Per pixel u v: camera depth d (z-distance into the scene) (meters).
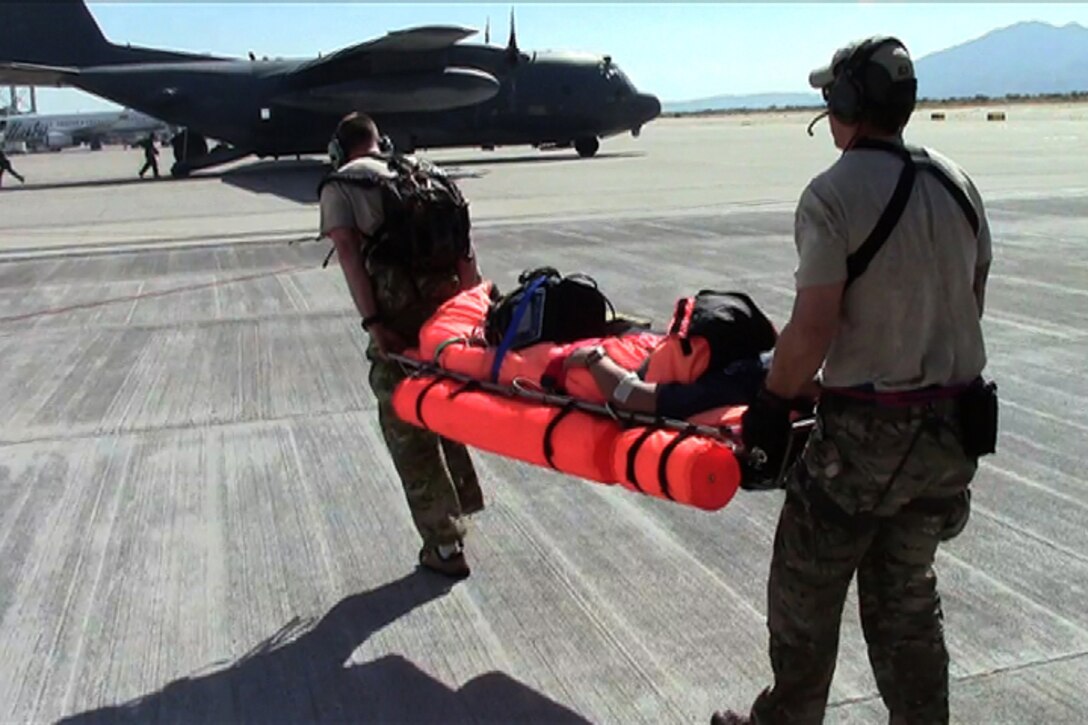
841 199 2.17
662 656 3.35
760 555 4.11
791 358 2.21
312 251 12.91
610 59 30.52
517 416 3.15
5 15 28.92
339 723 3.03
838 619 2.43
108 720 3.07
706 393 2.79
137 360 7.52
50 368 7.35
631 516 4.55
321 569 4.07
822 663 2.44
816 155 31.42
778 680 2.49
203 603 3.81
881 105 2.20
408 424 3.85
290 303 9.55
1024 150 28.28
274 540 4.36
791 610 2.41
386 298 3.84
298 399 6.41
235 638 3.55
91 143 85.75
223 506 4.74
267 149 29.61
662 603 3.71
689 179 22.66
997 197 16.25
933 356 2.22
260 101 28.17
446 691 3.19
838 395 2.29
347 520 4.55
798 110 154.50
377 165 3.83
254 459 5.36
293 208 19.25
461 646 3.46
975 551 4.04
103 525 4.54
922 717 2.43
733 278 9.95
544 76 29.27
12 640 3.55
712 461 2.51
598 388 2.99
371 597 3.83
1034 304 8.45
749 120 93.50
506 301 3.45
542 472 5.14
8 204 22.05
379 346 3.80
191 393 6.61
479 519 4.56
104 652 3.46
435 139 28.75
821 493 2.30
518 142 29.88
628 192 19.69
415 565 4.09
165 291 10.34
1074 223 13.14
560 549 4.22
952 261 2.23
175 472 5.19
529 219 15.31
